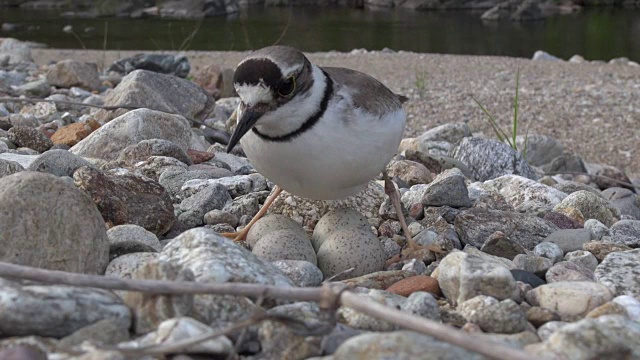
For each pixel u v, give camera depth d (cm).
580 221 53
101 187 44
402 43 213
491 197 54
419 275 39
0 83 89
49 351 27
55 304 29
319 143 39
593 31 234
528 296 37
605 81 149
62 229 36
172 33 221
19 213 35
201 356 28
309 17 256
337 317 32
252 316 28
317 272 39
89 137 62
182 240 35
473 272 36
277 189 46
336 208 45
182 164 57
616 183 83
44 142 62
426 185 56
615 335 28
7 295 28
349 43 210
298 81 38
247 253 35
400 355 26
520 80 149
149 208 46
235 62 159
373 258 41
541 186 58
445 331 25
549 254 44
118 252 39
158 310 30
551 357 28
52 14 261
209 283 29
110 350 26
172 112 75
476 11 276
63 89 94
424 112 125
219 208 51
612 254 41
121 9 263
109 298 30
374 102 40
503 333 33
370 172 41
